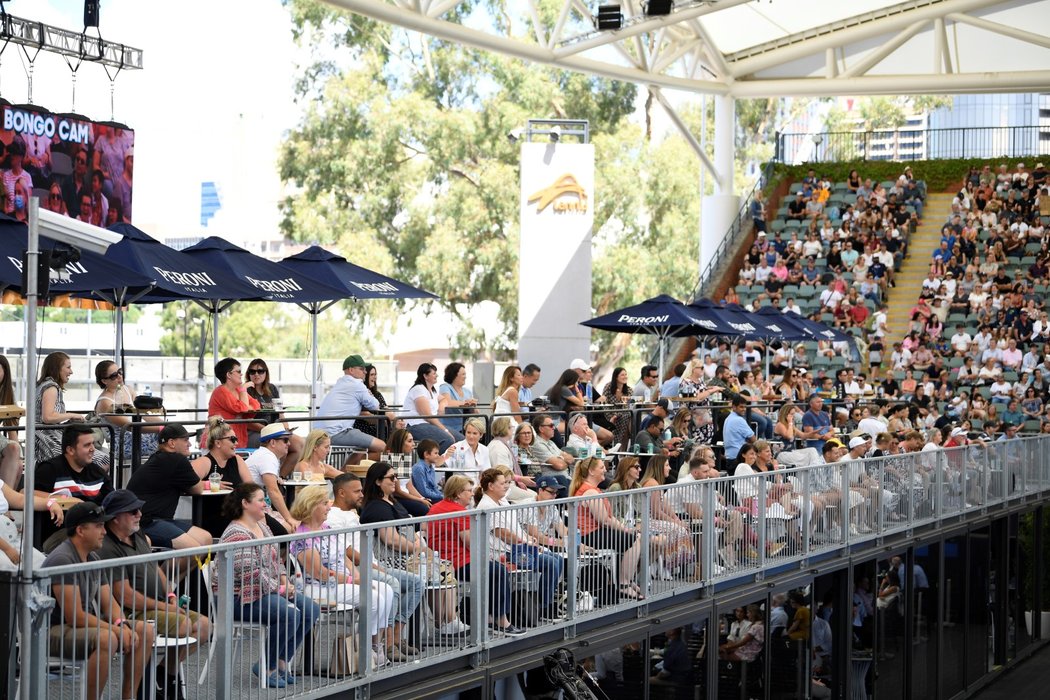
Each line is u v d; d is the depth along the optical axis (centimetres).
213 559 879
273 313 5916
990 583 2353
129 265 1310
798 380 2617
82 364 3136
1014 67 3791
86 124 2820
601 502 1171
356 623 888
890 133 4669
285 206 5388
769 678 1481
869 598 1812
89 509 775
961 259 3694
